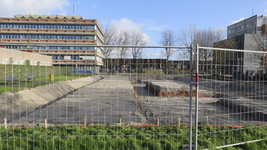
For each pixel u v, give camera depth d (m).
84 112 7.70
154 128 5.07
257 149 3.82
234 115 7.95
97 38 56.69
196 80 3.12
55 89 12.69
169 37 55.25
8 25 54.06
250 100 10.19
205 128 5.04
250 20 46.53
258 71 5.90
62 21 53.72
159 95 13.85
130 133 4.59
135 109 8.34
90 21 53.50
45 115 7.20
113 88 16.19
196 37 40.84
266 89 10.73
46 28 54.00
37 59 19.56
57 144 3.77
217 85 15.20
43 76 20.09
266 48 22.64
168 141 3.99
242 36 36.47
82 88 16.12
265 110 7.72
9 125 5.49
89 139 4.00
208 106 10.08
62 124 5.51
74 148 3.61
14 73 14.39
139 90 18.67
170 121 6.77
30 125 5.45
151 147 3.74
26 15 58.03
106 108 8.48
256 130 4.80
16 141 3.91
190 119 3.22
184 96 13.89
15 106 7.84
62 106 8.97
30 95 9.51
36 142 3.88
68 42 53.28
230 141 4.21
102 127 5.03
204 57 6.17
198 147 3.78
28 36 53.88
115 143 3.81
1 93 8.09
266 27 32.06
